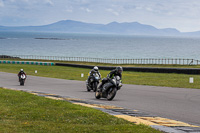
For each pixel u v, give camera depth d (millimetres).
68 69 77062
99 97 21203
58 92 26531
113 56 182625
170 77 46625
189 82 36312
